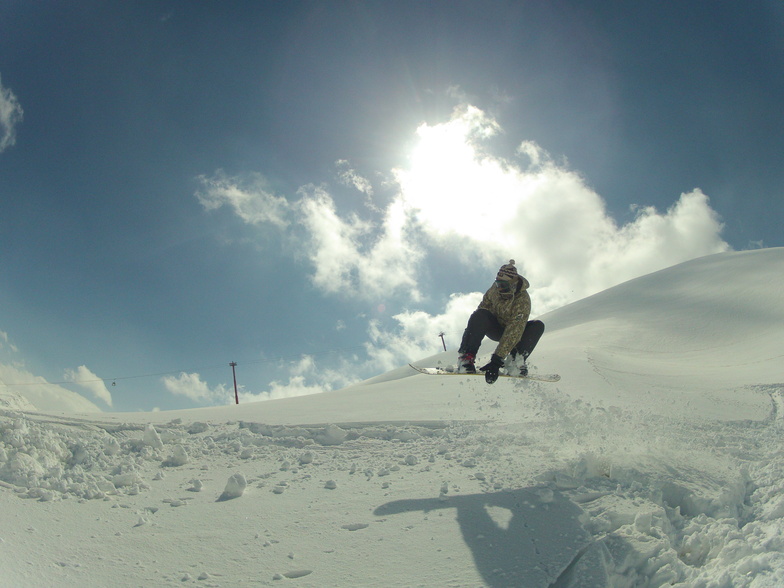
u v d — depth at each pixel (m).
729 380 17.98
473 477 4.61
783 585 2.74
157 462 5.50
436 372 5.41
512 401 9.55
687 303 40.97
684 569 3.22
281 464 5.40
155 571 3.13
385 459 5.48
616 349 30.72
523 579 2.99
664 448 5.23
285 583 3.02
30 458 4.68
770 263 45.38
